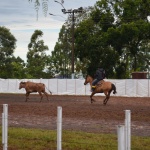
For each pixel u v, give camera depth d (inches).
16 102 1510.8
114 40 2401.6
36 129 740.7
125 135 366.6
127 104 1424.7
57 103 1455.5
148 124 833.5
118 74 2637.8
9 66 3577.8
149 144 592.7
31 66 3870.6
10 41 3602.4
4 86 2358.5
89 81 1496.1
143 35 2388.0
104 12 2532.0
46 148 576.7
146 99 1738.4
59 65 3973.9
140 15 2468.0
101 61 2503.7
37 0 348.2
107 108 1212.5
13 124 822.5
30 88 1553.9
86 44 2474.2
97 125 809.5
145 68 3939.5
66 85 2126.0
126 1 2439.7
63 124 826.8
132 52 2551.7
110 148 560.4
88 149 561.9
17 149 572.1
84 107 1251.2
